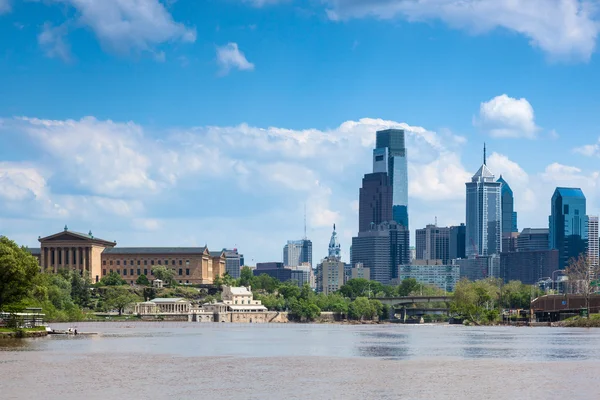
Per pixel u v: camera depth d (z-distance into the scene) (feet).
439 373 512.63
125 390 434.30
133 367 545.03
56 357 609.42
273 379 482.28
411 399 406.41
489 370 528.63
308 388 443.73
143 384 458.09
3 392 426.92
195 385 455.22
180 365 563.07
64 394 420.36
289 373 513.86
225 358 620.90
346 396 415.64
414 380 476.95
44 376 490.08
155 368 540.93
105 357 618.85
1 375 493.36
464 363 577.43
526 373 510.17
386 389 439.22
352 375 502.38
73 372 511.81
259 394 421.59
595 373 509.35
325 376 497.87
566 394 421.18
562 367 546.26
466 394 422.00
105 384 457.27
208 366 556.92
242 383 463.83
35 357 607.78
